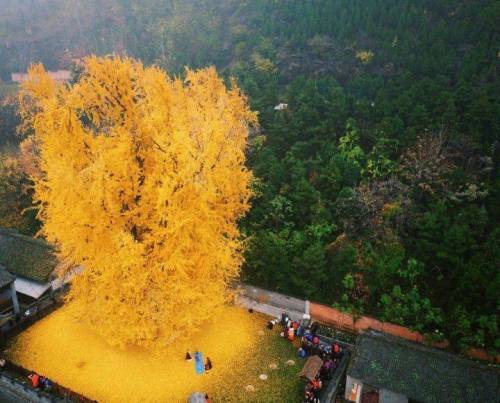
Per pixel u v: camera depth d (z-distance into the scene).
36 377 23.52
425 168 31.47
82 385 24.11
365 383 22.53
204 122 25.72
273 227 32.72
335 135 37.56
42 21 86.69
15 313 29.42
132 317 24.47
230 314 29.73
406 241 29.98
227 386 24.11
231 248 27.92
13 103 55.53
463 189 31.41
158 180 24.52
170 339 25.69
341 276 29.41
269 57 53.22
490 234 28.05
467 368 21.86
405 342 24.02
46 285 30.88
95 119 28.02
